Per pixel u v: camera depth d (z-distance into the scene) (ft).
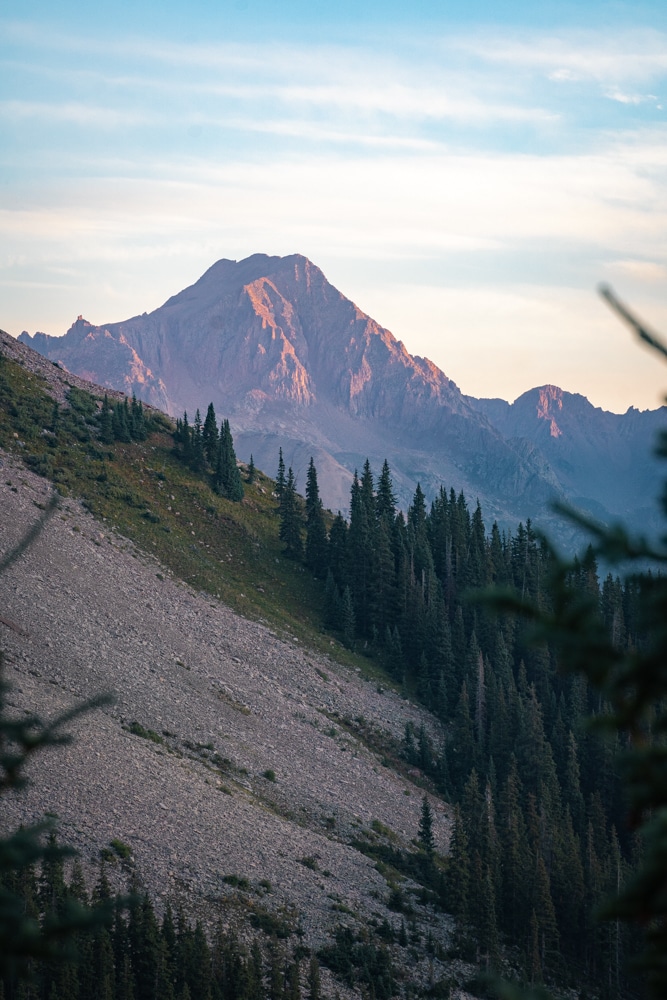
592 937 278.26
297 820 309.83
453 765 408.26
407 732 411.75
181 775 290.56
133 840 237.45
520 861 292.40
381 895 272.10
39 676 308.40
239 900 231.50
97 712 305.94
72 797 243.60
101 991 165.07
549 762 389.80
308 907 246.06
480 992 233.96
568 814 337.93
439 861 324.80
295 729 374.84
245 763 329.31
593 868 297.33
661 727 22.75
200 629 412.36
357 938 237.66
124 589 405.80
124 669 345.72
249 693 384.06
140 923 184.34
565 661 22.85
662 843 21.74
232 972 190.49
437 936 258.98
